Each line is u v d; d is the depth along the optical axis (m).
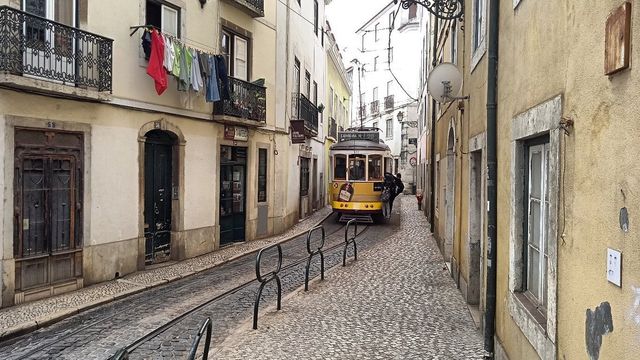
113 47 10.13
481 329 6.67
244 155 15.47
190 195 12.66
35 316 7.42
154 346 6.32
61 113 9.01
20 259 8.31
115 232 10.23
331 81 31.97
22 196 8.38
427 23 23.94
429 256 13.02
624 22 2.44
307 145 22.27
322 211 25.36
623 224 2.48
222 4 13.88
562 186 3.42
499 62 5.67
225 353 5.93
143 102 10.95
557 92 3.56
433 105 17.56
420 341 6.40
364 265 11.79
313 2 23.41
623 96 2.50
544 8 3.89
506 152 5.22
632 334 2.36
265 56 16.34
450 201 11.92
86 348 6.24
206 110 13.20
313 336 6.57
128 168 10.59
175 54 11.23
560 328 3.43
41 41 8.48
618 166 2.54
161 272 10.86
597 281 2.80
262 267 11.80
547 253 4.00
